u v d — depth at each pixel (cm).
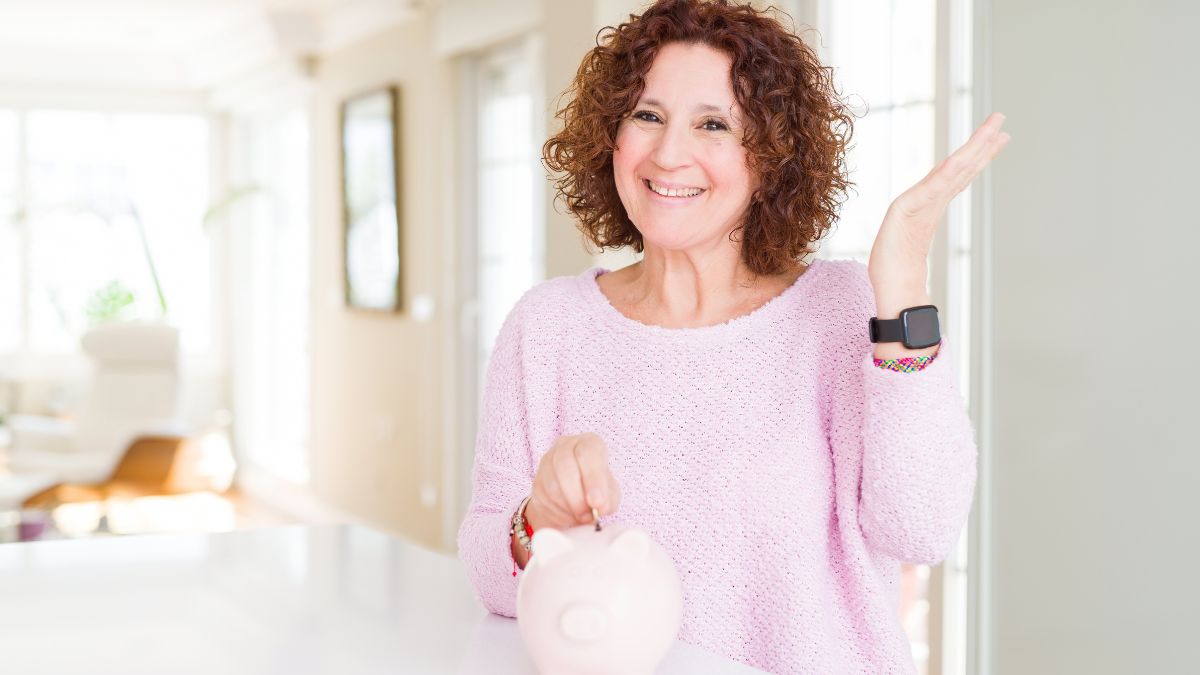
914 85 257
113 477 540
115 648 93
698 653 93
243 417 729
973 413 218
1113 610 195
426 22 486
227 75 682
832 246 277
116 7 575
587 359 119
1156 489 188
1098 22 194
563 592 79
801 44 116
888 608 110
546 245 347
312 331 620
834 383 113
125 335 591
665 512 113
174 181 730
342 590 111
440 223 480
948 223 243
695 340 116
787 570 109
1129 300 191
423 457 504
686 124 110
